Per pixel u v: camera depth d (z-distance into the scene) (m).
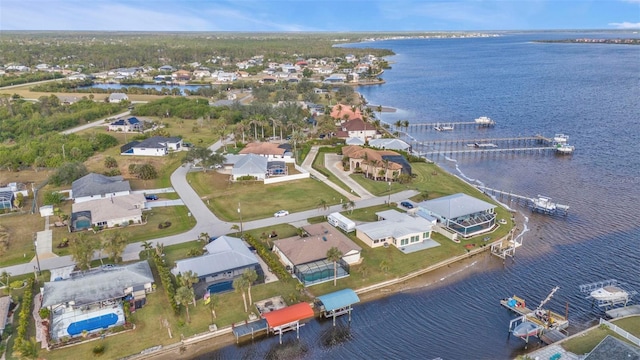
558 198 106.25
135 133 166.50
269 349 57.41
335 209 97.56
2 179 118.38
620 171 124.12
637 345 54.69
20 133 163.75
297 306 61.22
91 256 72.50
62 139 143.75
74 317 60.88
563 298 67.62
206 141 156.62
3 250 78.81
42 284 68.50
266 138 161.62
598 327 59.00
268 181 113.56
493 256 79.56
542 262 77.44
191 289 60.28
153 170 118.25
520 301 64.94
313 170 124.19
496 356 56.25
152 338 57.34
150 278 66.62
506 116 198.75
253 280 62.31
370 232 82.06
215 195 105.56
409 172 117.56
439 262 76.38
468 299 67.62
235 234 85.25
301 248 74.38
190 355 55.62
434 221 88.25
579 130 168.75
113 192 102.19
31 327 58.88
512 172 126.69
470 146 153.50
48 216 94.56
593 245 83.06
